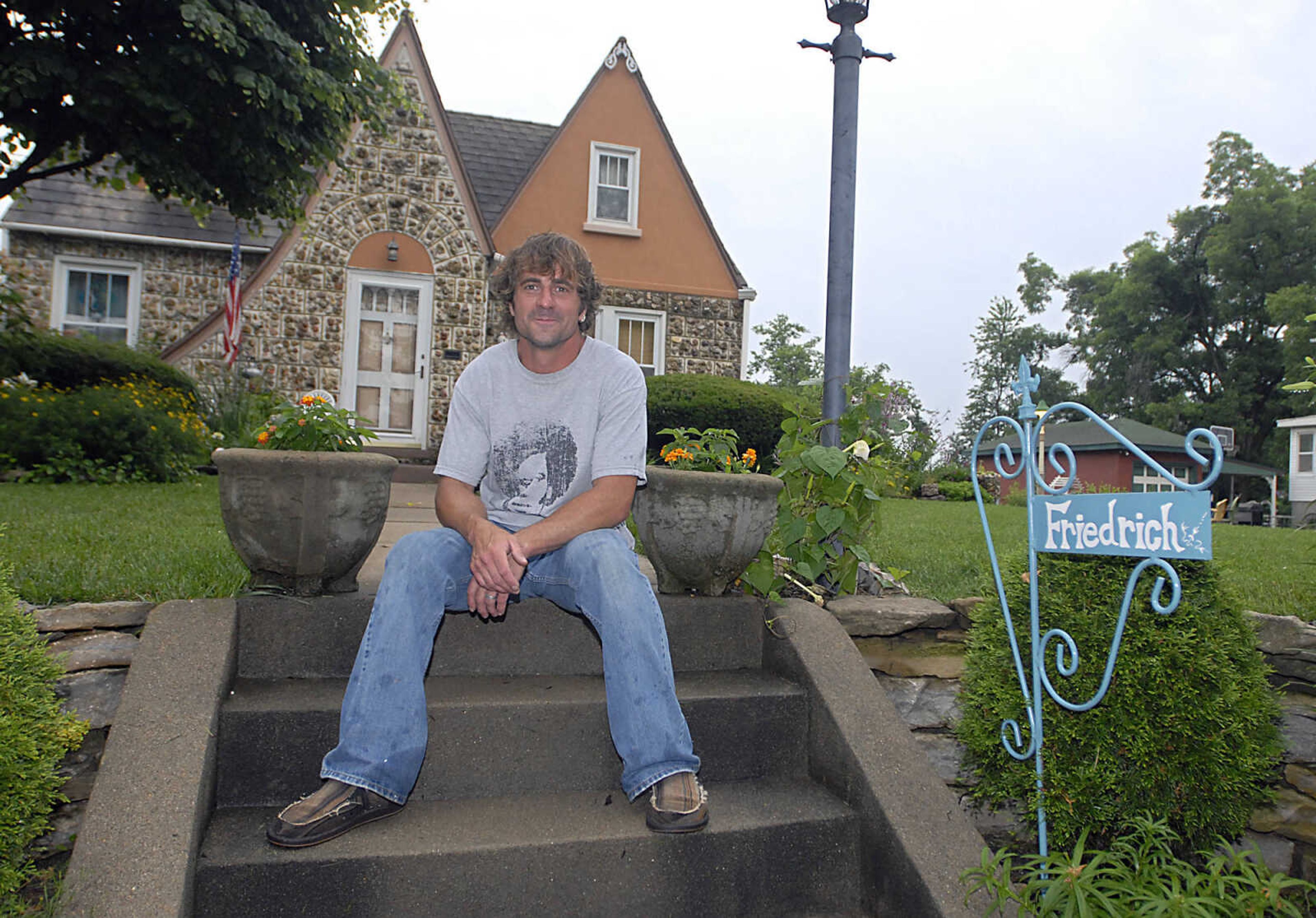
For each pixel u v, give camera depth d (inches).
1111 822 81.0
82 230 456.4
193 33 225.5
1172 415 1278.3
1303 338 1080.8
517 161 510.9
